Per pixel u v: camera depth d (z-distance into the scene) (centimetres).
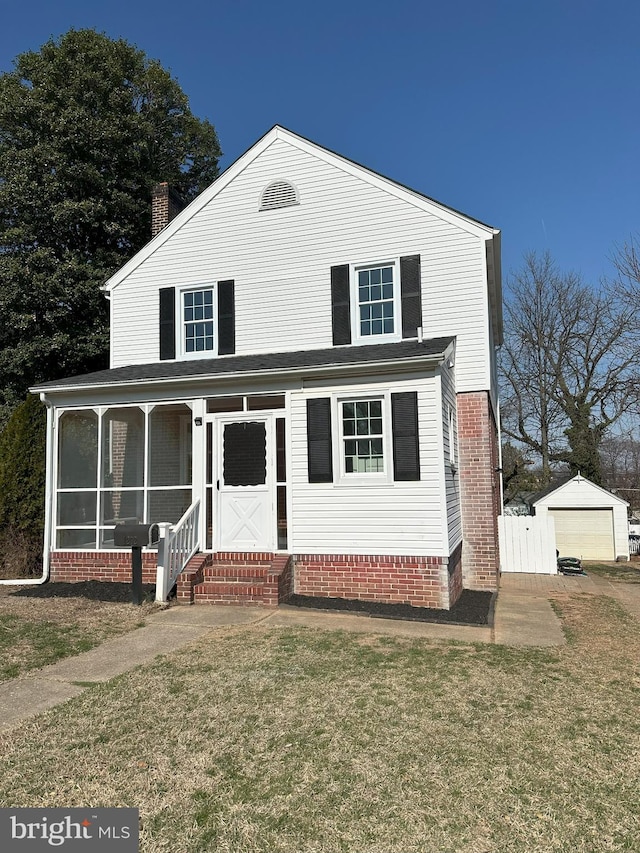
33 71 2056
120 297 1349
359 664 590
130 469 1232
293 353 1170
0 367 1914
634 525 2586
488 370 1096
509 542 1424
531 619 831
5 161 1950
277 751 406
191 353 1288
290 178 1243
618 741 422
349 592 895
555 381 2953
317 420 938
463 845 305
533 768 382
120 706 486
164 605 859
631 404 2700
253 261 1254
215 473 995
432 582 856
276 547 951
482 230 1113
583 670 583
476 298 1106
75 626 747
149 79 2288
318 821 325
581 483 2280
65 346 1888
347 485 910
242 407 1028
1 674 566
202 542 990
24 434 1220
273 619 787
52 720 459
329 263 1202
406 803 342
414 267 1142
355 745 414
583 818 329
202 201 1302
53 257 1917
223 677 552
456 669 577
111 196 2075
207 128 2547
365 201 1188
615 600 1018
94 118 2066
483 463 1091
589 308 2872
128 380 1015
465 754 401
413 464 879
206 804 341
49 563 1063
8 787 359
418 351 911
